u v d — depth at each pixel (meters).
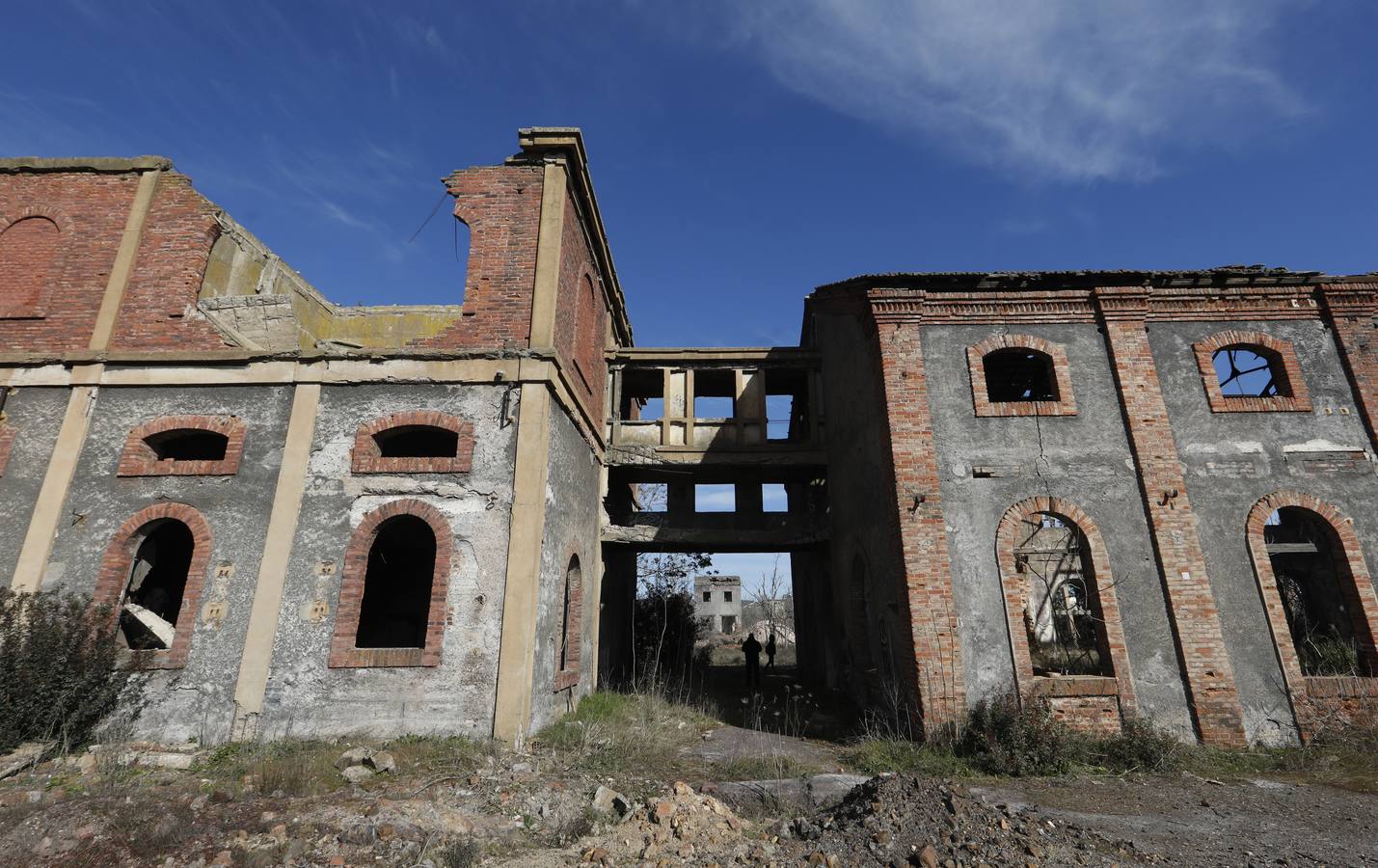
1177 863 5.63
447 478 10.26
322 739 9.09
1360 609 10.30
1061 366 11.60
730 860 5.59
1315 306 11.91
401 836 5.82
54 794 6.83
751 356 16.36
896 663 10.93
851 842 5.75
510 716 9.16
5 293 11.50
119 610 9.96
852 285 12.49
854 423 13.34
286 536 9.97
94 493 10.34
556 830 6.28
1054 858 5.56
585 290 14.28
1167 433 11.10
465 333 11.19
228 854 5.38
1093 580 10.58
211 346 11.17
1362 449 11.08
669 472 16.75
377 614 14.09
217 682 9.41
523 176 12.16
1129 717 9.81
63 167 12.09
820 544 16.06
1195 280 11.91
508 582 9.70
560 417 11.64
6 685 8.11
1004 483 10.97
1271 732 9.81
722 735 11.31
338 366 10.80
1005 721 9.33
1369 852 5.96
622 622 18.98
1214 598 10.39
